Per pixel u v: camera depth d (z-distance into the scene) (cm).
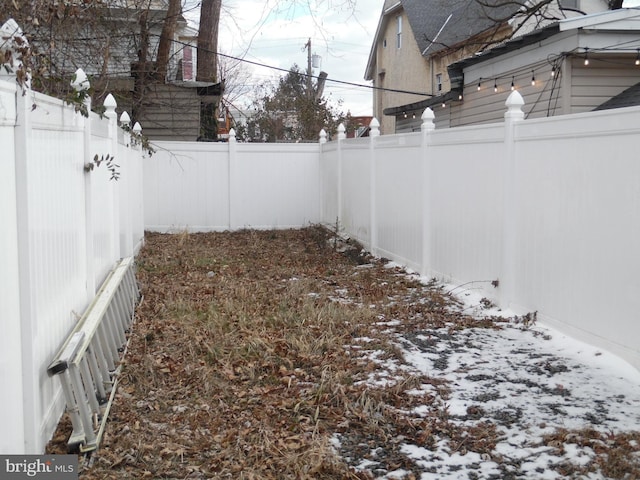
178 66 1812
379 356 556
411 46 2602
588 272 541
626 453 360
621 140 496
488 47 1892
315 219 1612
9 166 323
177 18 1628
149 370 514
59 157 439
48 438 382
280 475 355
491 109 1373
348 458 376
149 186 1534
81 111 482
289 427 418
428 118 877
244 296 793
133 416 434
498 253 696
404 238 988
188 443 397
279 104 2784
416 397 459
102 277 657
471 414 430
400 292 821
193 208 1558
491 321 657
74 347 389
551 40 1126
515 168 657
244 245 1325
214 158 1557
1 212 310
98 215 634
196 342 593
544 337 592
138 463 371
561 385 474
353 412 434
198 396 471
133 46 1550
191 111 1614
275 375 515
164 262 1073
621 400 443
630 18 1035
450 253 821
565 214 571
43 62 470
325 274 977
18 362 331
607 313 518
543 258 611
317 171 1605
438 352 566
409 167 957
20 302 335
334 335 617
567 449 373
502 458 368
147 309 737
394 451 382
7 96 317
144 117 1590
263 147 1570
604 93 1099
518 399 452
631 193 486
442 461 368
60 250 433
